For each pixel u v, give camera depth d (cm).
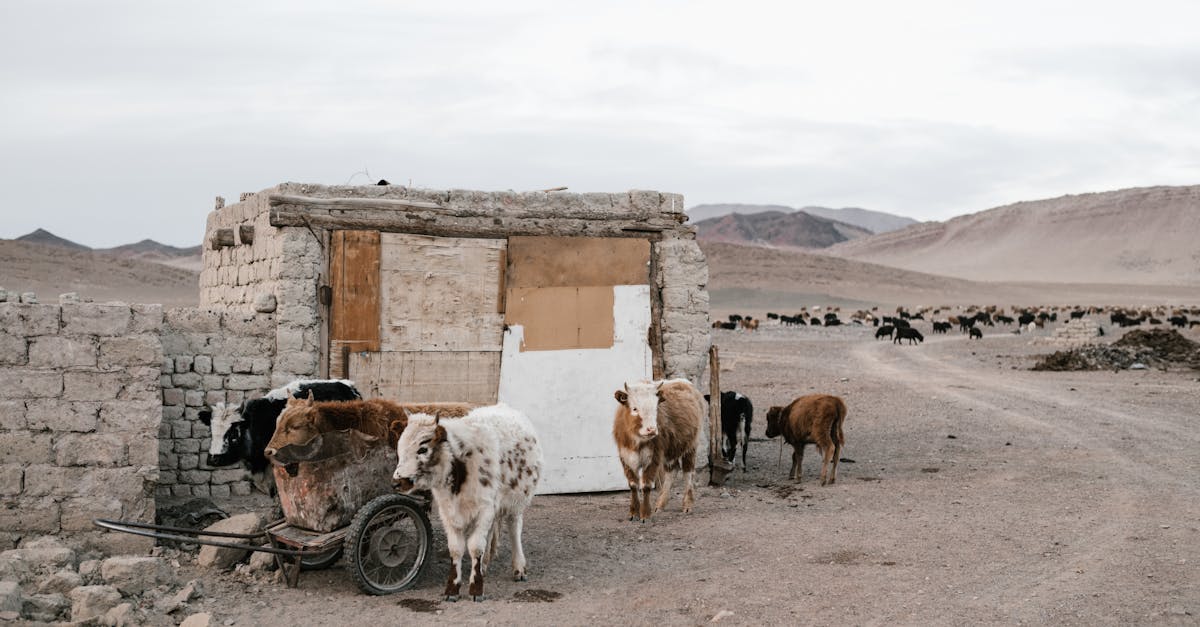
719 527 1240
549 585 977
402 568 966
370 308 1458
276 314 1410
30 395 1073
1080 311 10425
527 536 1201
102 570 916
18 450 1068
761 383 3384
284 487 960
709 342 1603
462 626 838
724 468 1566
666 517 1316
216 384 1371
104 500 1081
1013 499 1404
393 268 1469
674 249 1587
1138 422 2300
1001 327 8856
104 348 1095
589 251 1559
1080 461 1742
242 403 1246
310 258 1419
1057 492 1453
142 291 12325
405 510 950
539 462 1006
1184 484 1507
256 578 986
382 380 1462
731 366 3981
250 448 1152
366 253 1455
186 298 12019
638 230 1580
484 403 1512
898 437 2108
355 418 975
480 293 1513
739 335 6969
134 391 1104
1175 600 889
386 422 995
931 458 1822
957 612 863
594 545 1151
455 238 1502
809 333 7325
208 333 1372
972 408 2619
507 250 1527
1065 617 847
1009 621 838
